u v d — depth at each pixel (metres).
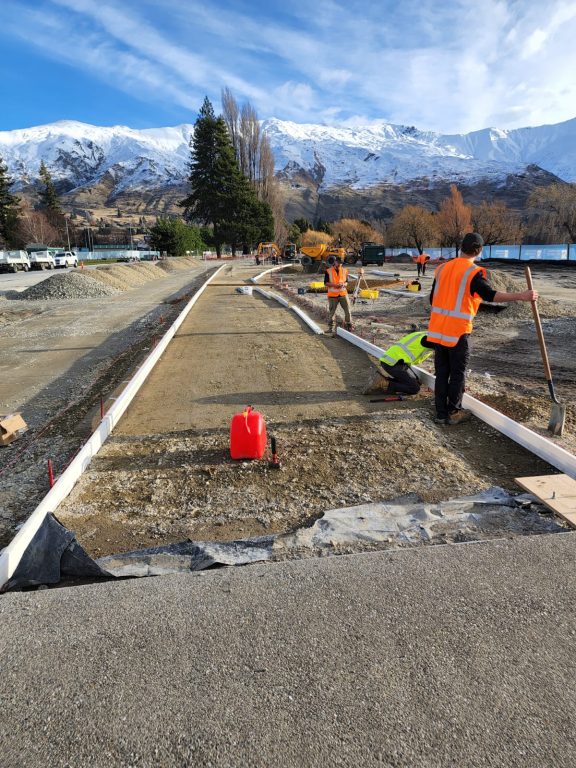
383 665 2.04
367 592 2.51
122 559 2.99
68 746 1.72
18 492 4.25
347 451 4.60
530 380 7.19
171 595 2.54
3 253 42.53
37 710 1.87
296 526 3.41
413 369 6.51
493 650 2.11
